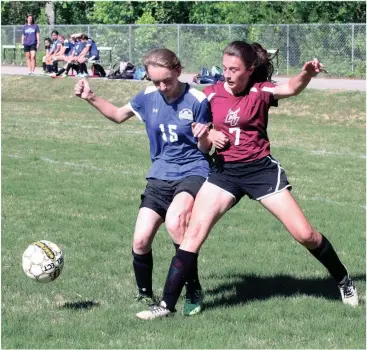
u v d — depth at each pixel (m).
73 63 53.75
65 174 22.09
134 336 9.70
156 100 10.52
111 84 48.81
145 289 10.96
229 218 16.83
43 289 11.69
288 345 9.42
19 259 13.45
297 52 55.12
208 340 9.54
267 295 11.50
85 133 31.69
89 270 12.79
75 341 9.55
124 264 13.11
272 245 14.65
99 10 77.00
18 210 17.44
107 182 20.97
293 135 32.31
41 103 45.97
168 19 73.50
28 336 9.71
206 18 70.06
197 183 10.45
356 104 39.41
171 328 9.98
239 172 10.34
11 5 85.62
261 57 10.48
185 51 58.38
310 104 40.38
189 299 10.62
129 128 33.78
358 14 61.47
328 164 24.64
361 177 22.39
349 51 53.97
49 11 82.31
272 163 10.43
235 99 10.27
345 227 16.17
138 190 19.97
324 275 12.63
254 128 10.28
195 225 10.29
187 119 10.38
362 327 10.02
